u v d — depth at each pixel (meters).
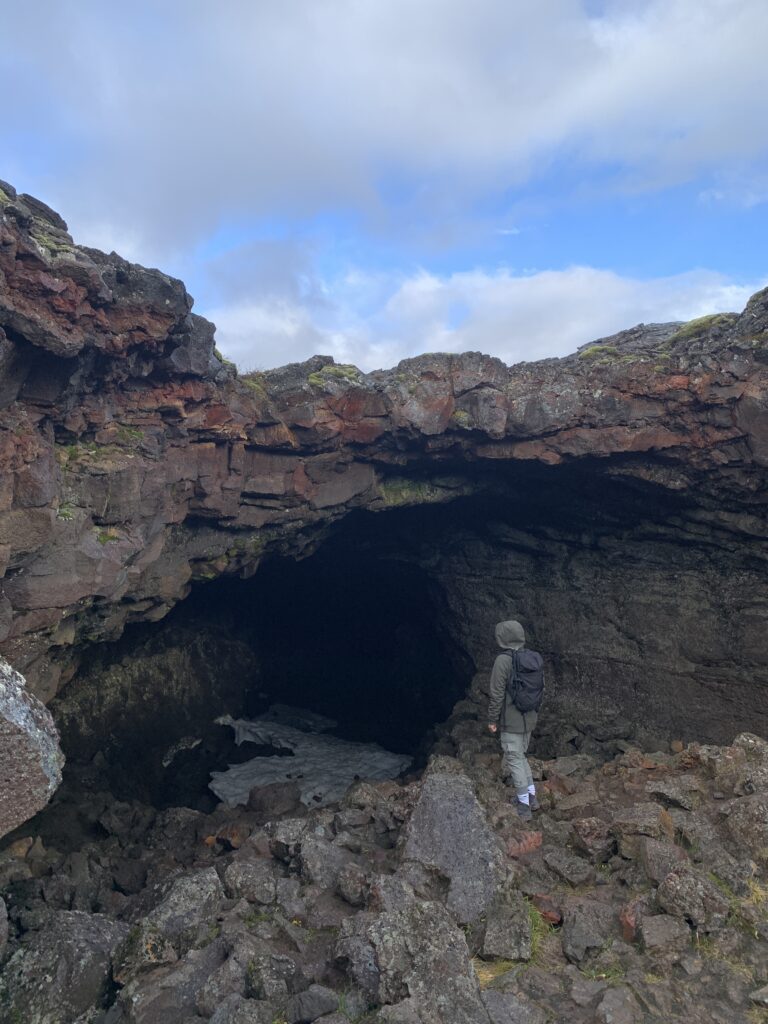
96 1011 6.59
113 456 10.52
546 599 18.58
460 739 17.12
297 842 8.58
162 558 12.70
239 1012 5.56
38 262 8.09
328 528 16.48
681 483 14.82
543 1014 5.60
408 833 7.59
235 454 12.98
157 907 7.22
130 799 16.52
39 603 9.28
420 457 15.27
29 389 8.78
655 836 7.94
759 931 6.49
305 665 24.52
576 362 15.20
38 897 9.87
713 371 13.49
